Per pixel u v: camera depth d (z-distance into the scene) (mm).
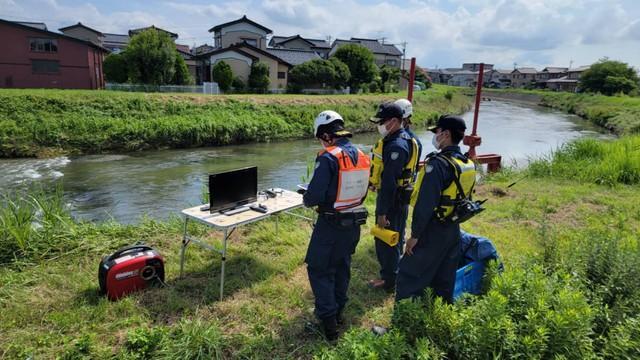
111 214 8273
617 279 3070
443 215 2672
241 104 21938
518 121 30844
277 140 19938
